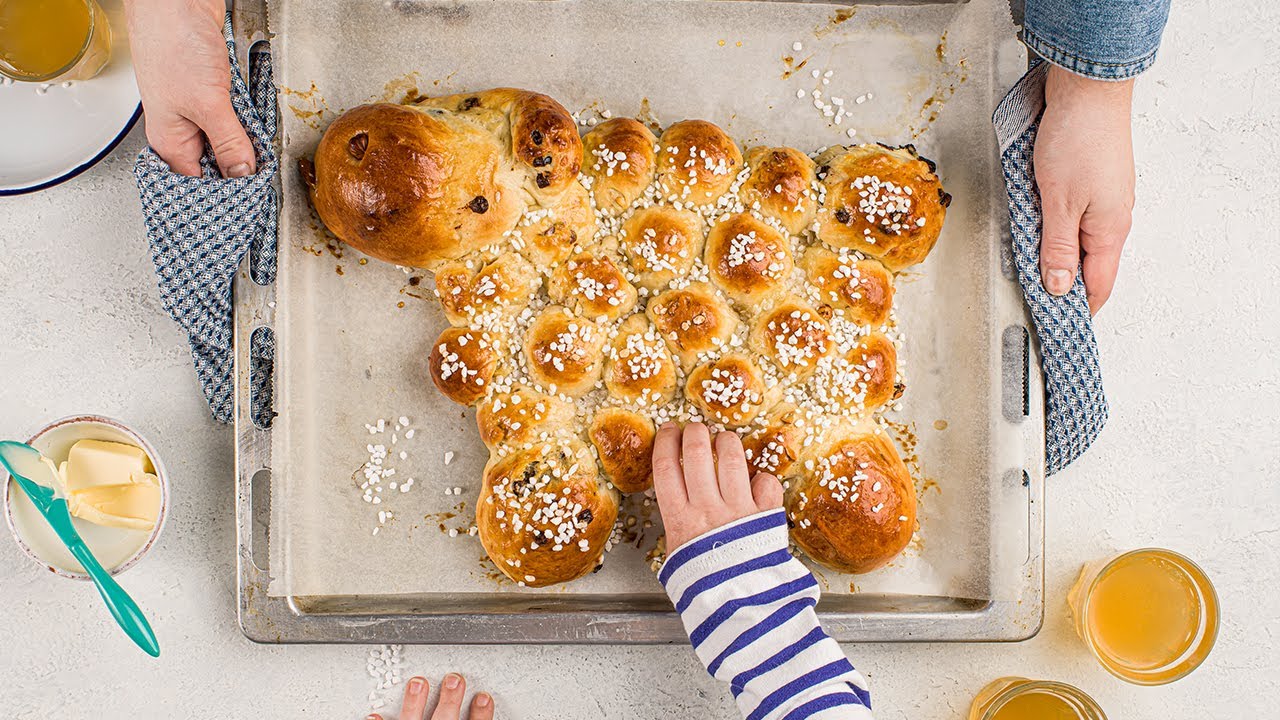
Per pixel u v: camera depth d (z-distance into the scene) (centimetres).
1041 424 86
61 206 89
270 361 85
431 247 82
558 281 83
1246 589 92
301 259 86
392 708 90
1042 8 81
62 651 88
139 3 80
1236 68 92
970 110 88
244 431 84
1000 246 87
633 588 86
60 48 85
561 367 81
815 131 88
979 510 87
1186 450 92
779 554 80
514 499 81
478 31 87
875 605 87
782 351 81
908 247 84
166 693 89
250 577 84
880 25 87
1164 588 89
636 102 88
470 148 81
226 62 82
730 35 87
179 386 89
